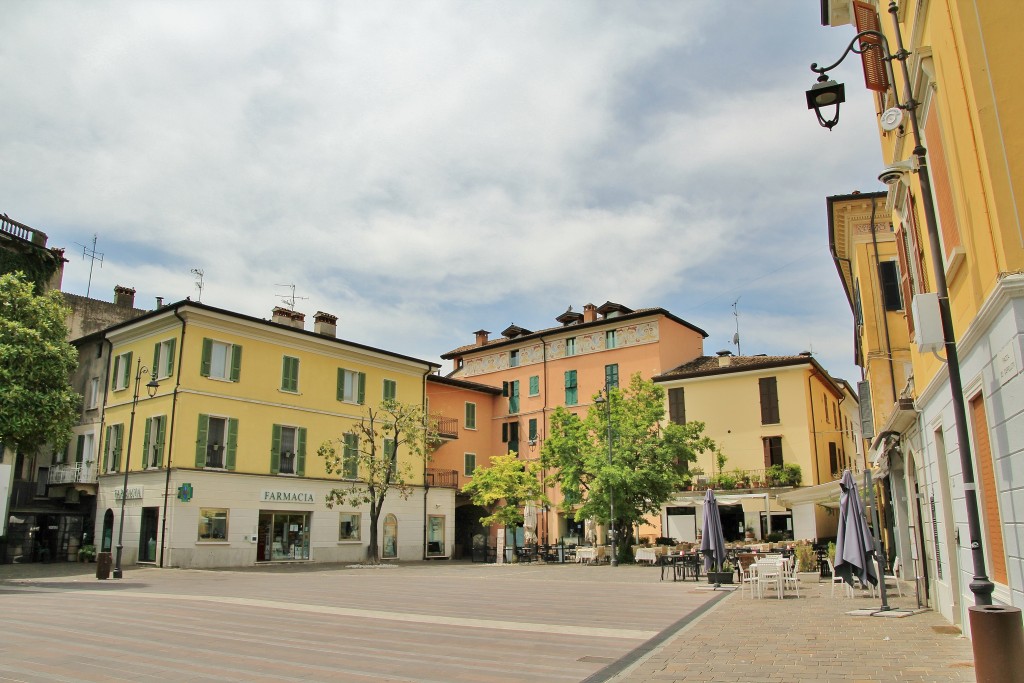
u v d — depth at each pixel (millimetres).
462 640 10844
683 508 39000
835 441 43969
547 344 49000
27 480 36906
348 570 30438
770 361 39500
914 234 11750
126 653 9625
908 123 10852
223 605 16016
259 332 34500
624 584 21906
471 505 45781
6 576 25422
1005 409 7492
